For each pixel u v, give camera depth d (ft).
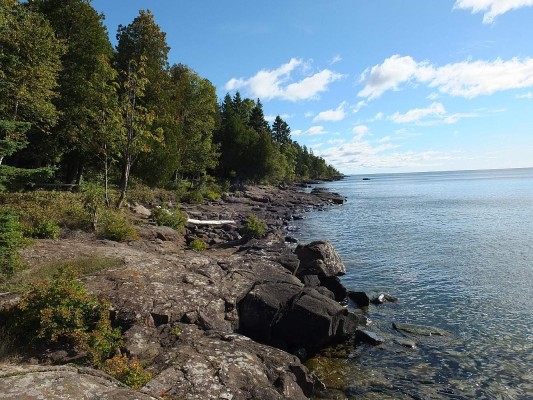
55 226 50.90
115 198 80.74
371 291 54.80
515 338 38.40
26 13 69.15
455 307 48.14
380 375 31.24
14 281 32.37
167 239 65.77
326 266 58.29
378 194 287.89
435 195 261.44
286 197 212.23
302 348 35.24
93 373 14.40
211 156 180.96
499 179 582.76
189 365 22.86
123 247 50.49
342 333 38.01
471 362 33.55
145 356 24.22
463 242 91.56
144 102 113.70
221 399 20.34
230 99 316.60
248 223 82.33
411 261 73.46
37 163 92.79
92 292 31.17
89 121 79.87
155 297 31.86
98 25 97.04
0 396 10.79
